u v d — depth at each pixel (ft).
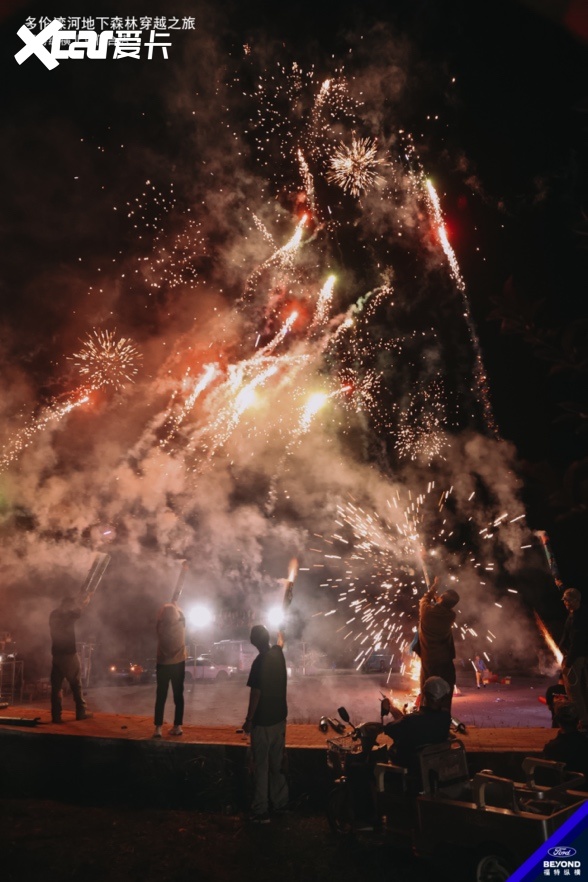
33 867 19.83
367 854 20.45
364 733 21.63
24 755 27.32
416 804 18.63
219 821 23.41
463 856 17.39
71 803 25.89
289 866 19.90
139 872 19.60
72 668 31.19
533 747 23.29
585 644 23.57
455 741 20.12
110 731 28.04
